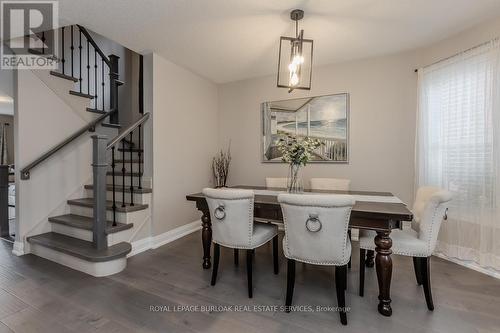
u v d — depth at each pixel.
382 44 2.97
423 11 2.31
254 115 4.18
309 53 3.21
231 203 2.06
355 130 3.47
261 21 2.49
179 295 2.08
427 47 3.02
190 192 3.85
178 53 3.23
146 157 3.27
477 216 2.51
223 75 4.05
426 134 2.94
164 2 2.20
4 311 1.84
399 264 2.66
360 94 3.44
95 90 4.04
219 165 4.29
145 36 2.81
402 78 3.21
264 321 1.75
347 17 2.41
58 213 3.15
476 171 2.51
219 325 1.71
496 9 2.28
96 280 2.31
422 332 1.63
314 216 1.73
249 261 2.08
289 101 3.88
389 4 2.21
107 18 2.45
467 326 1.68
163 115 3.37
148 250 3.11
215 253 2.25
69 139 3.16
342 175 3.55
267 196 2.56
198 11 2.32
